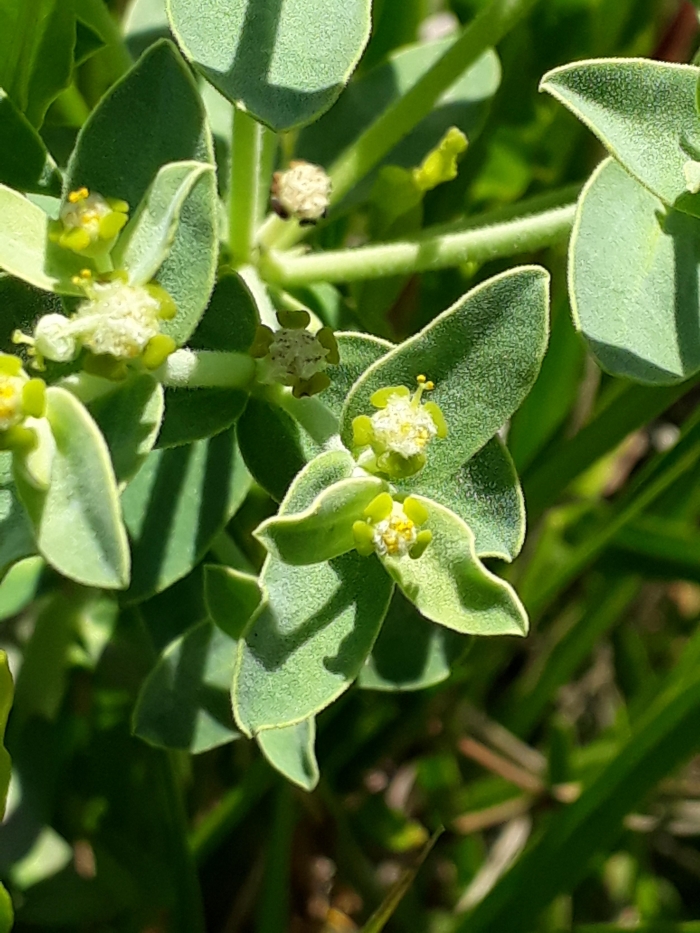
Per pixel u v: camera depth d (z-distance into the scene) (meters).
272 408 0.10
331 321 0.12
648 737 0.13
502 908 0.13
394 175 0.12
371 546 0.08
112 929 0.14
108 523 0.07
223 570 0.10
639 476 0.14
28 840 0.14
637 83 0.09
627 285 0.09
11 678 0.09
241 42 0.09
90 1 0.12
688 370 0.09
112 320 0.08
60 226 0.09
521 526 0.09
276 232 0.11
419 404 0.09
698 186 0.09
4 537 0.08
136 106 0.09
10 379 0.08
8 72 0.11
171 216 0.08
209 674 0.11
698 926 0.13
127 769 0.14
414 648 0.12
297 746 0.11
